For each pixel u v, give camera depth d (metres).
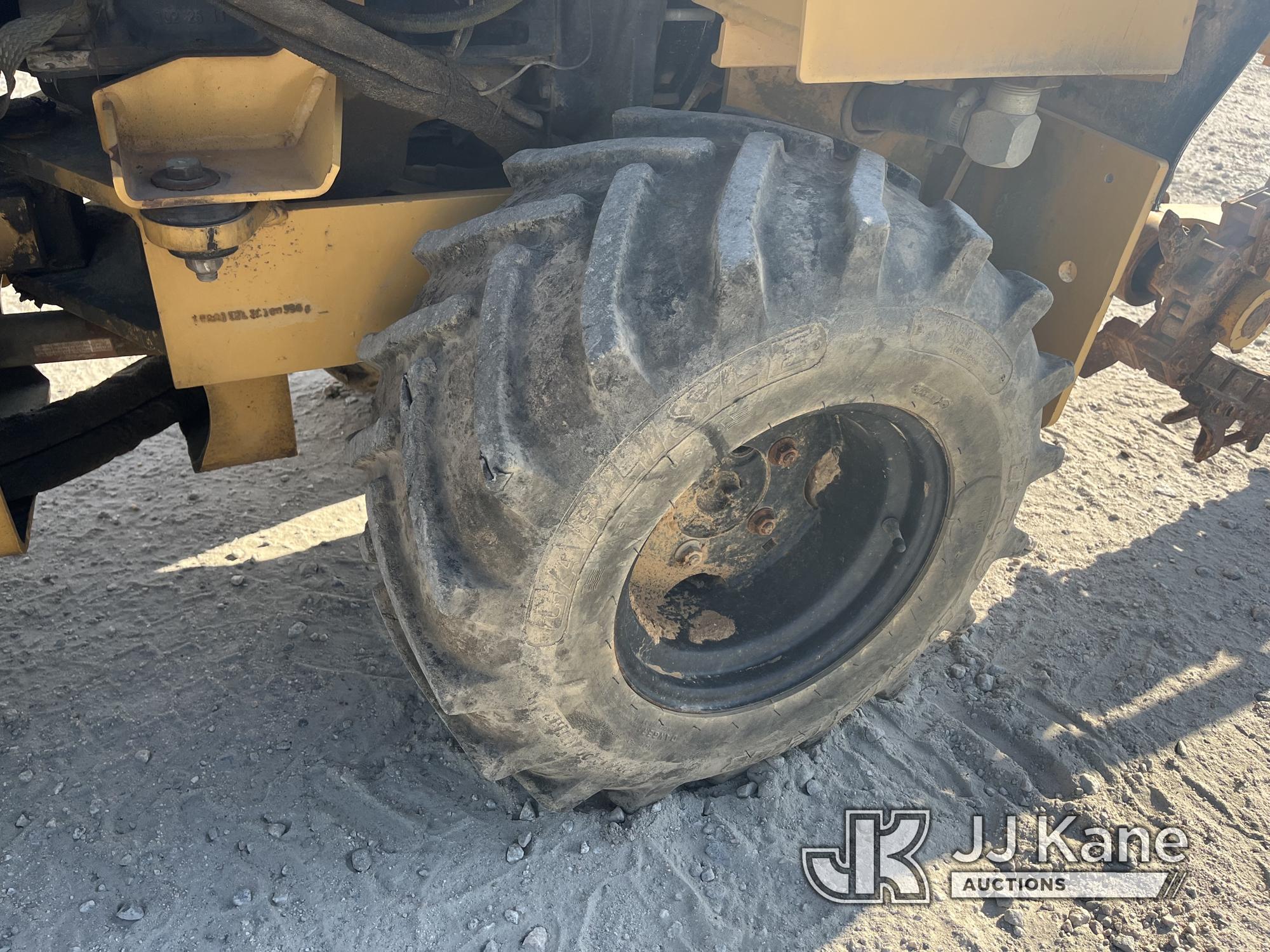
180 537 3.25
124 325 2.13
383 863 2.29
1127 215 2.25
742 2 1.82
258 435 2.32
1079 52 1.92
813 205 1.77
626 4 2.09
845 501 2.34
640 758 2.11
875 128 2.27
